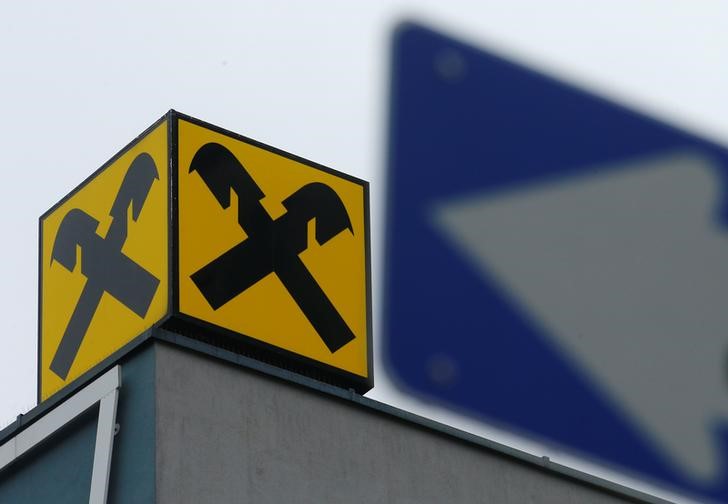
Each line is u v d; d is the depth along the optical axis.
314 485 9.15
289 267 11.11
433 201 1.45
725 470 1.56
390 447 9.80
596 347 1.53
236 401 9.14
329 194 11.70
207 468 8.64
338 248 11.53
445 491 9.86
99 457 8.63
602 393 1.52
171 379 8.91
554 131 1.51
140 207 11.15
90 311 11.37
